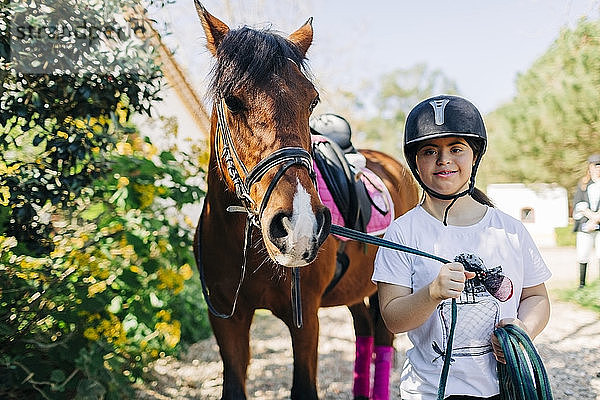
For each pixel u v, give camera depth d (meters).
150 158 4.38
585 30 10.36
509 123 13.22
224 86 2.00
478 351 1.81
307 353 2.62
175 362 4.66
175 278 3.91
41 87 2.89
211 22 2.34
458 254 1.87
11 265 2.87
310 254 1.79
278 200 1.83
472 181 1.90
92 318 3.20
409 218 1.97
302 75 2.05
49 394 3.03
